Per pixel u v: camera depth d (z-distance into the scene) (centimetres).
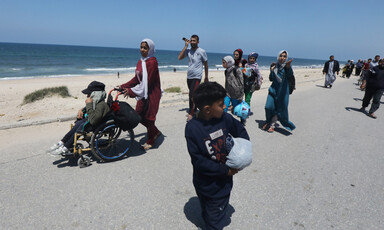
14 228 230
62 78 2650
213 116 188
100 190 294
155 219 248
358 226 249
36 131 489
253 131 538
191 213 260
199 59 584
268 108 511
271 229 240
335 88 1365
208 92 174
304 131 551
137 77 378
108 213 254
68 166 350
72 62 5853
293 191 307
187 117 620
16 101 1039
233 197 290
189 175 338
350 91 1263
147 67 371
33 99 935
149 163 369
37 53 8594
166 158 388
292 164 384
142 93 370
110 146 397
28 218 244
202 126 187
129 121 345
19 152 386
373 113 743
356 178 348
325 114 721
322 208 276
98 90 338
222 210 207
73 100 955
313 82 1673
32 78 2620
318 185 325
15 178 313
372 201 294
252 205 276
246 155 183
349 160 408
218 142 190
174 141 461
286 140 490
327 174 356
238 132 205
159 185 310
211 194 198
